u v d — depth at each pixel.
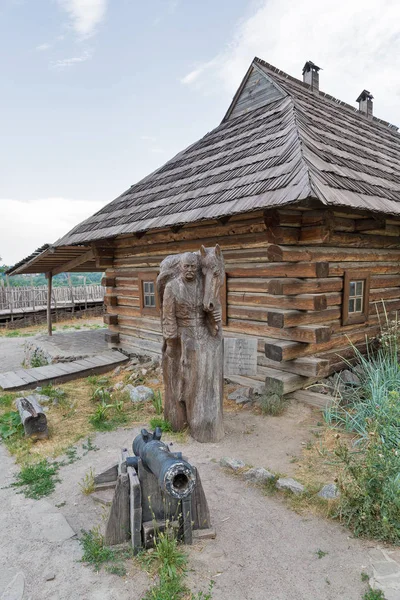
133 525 2.74
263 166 5.66
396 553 2.70
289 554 2.73
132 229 6.88
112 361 8.39
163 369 4.96
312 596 2.38
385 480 2.96
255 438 4.64
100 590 2.46
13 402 6.18
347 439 4.37
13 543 2.93
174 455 2.83
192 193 6.61
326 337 5.30
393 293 7.13
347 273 6.01
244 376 6.32
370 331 6.61
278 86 8.38
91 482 3.68
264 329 5.93
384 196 5.42
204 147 8.84
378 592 2.38
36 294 20.72
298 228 5.34
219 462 4.10
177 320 4.68
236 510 3.27
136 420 5.41
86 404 6.17
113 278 9.43
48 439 4.86
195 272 4.54
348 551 2.75
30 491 3.66
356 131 8.73
